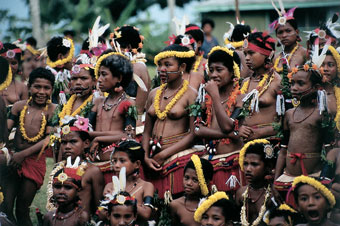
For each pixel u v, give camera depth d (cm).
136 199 1562
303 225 1402
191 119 1686
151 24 5525
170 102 1694
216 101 1647
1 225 1641
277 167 1568
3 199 1784
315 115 1511
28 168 1809
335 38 1888
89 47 1967
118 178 1598
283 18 2002
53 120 1836
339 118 1552
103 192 1623
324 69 1667
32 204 1998
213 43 3494
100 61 1733
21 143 1853
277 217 1479
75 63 1866
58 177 1581
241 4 4834
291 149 1533
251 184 1578
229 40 2228
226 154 1659
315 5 4728
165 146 1686
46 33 5544
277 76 1812
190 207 1570
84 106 1817
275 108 1780
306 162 1512
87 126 1697
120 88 1730
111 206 1479
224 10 4897
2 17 5450
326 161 1477
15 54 2203
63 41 2066
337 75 1669
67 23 5806
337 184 1453
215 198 1462
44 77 1841
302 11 4791
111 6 5947
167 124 1698
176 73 1698
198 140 1700
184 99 1702
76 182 1589
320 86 1509
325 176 1467
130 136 1697
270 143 1638
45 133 1852
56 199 1586
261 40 1794
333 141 1511
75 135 1678
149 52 4684
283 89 1728
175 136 1689
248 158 1568
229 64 1678
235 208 1490
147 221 1563
